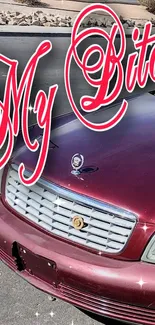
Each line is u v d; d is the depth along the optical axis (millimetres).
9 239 2730
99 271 2387
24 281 3160
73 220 2547
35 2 20531
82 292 2475
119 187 2543
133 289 2324
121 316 2396
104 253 2455
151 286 2297
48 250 2547
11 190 2914
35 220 2730
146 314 2355
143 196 2480
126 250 2396
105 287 2377
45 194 2686
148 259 2363
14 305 2939
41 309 2914
